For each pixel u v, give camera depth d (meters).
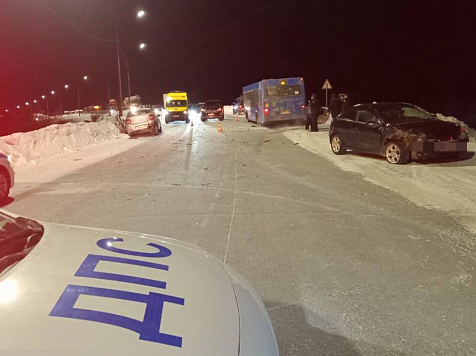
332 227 6.02
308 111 20.33
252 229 6.04
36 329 1.70
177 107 36.12
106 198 8.32
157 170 11.55
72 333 1.70
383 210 6.76
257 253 5.10
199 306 2.11
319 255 4.98
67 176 11.17
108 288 2.06
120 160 13.91
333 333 3.34
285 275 4.45
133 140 21.42
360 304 3.79
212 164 12.12
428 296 3.91
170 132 25.52
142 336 1.75
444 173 9.09
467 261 4.68
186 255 2.80
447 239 5.37
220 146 16.45
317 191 8.27
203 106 36.12
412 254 4.92
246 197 8.00
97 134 21.20
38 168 12.96
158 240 3.09
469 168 9.47
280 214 6.77
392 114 11.16
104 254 2.48
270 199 7.78
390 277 4.33
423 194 7.60
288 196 7.96
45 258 2.30
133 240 2.92
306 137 17.94
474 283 4.15
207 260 2.83
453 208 6.68
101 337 1.70
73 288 2.01
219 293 2.33
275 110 24.06
